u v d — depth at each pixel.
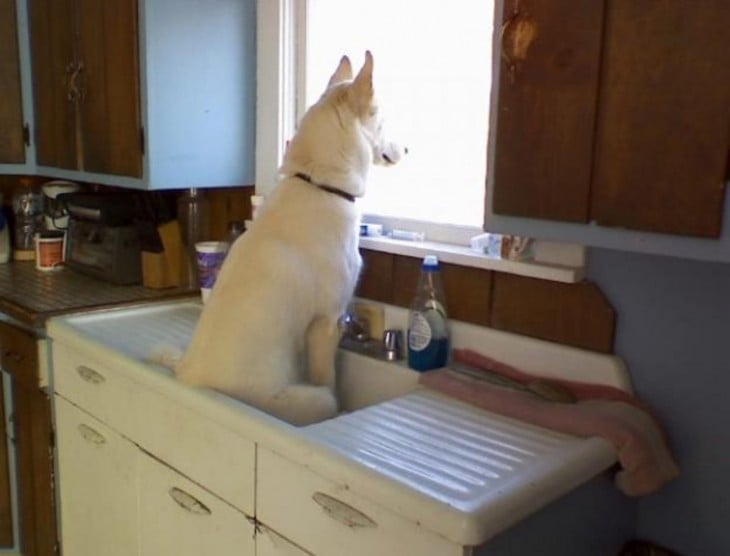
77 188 2.56
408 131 1.75
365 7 1.82
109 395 1.60
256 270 1.46
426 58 1.69
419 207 1.75
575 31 0.90
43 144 2.35
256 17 2.03
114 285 2.15
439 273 1.54
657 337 1.24
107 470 1.65
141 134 1.90
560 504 1.08
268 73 2.01
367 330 1.71
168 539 1.46
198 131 1.97
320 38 1.96
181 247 2.16
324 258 1.52
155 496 1.48
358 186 1.56
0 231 2.49
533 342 1.39
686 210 0.83
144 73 1.86
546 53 0.94
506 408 1.26
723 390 1.17
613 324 1.29
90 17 2.02
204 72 1.96
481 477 1.01
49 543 2.00
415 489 0.96
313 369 1.58
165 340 1.73
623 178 0.88
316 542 1.11
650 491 1.15
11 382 2.05
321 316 1.56
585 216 0.93
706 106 0.80
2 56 2.30
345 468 1.03
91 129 2.09
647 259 1.23
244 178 2.09
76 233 2.29
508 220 1.02
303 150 1.56
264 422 1.19
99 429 1.66
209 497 1.33
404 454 1.08
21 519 2.15
